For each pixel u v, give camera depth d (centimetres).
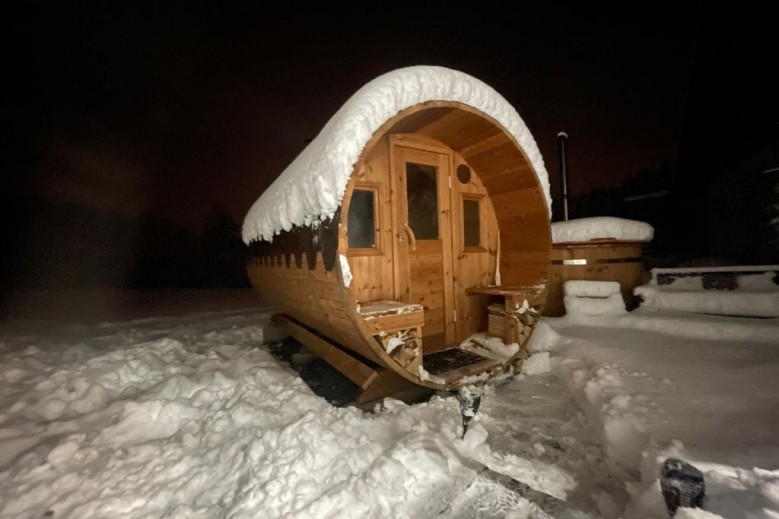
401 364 305
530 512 197
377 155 366
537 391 353
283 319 602
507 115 353
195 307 1059
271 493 208
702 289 509
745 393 274
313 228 299
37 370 468
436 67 313
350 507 198
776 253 605
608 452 244
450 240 422
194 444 279
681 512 156
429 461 232
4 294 1470
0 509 215
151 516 207
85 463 260
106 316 912
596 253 578
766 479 173
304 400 337
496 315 419
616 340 439
